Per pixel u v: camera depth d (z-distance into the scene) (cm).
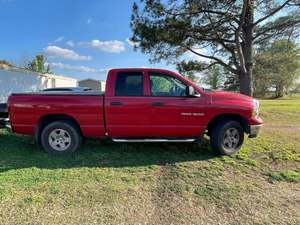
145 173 545
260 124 653
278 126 1089
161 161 611
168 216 392
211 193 466
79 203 420
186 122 629
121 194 454
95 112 626
